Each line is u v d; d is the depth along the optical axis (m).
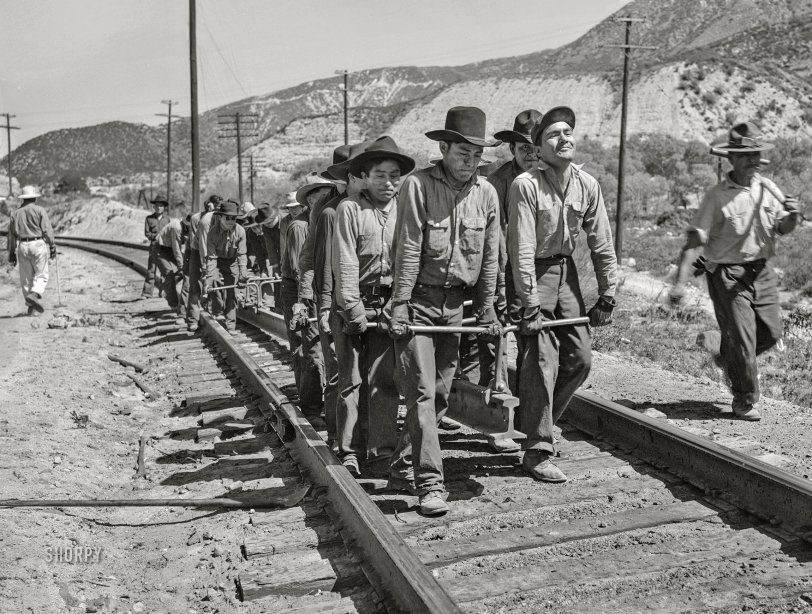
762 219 7.00
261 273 15.41
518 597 4.19
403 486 5.63
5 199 52.31
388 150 5.51
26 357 11.39
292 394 8.70
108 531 5.59
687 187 61.16
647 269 25.72
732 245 7.05
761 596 4.14
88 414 8.34
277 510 5.56
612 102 145.38
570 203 5.48
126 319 16.30
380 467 6.20
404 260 5.21
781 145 75.88
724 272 7.13
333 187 6.86
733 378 7.34
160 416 8.62
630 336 12.55
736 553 4.59
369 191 5.73
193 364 11.05
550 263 5.66
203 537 5.29
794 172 71.75
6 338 13.20
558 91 156.75
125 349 12.76
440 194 5.16
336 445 6.38
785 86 143.88
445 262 5.25
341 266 5.60
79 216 66.12
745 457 5.30
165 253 15.73
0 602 4.42
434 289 5.32
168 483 6.47
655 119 135.75
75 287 22.97
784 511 4.91
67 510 5.80
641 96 142.38
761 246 7.07
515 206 5.49
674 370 10.09
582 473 5.85
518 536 4.87
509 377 7.08
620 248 29.12
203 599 4.51
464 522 5.09
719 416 7.50
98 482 6.48
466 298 5.69
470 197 5.21
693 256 6.80
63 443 7.27
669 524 4.98
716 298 7.22
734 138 6.89
